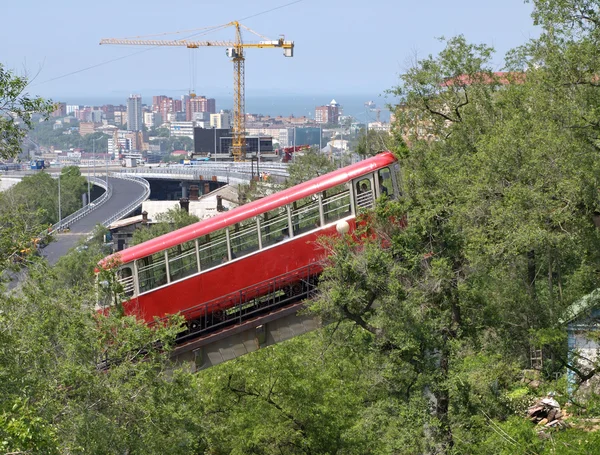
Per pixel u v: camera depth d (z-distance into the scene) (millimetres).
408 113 46688
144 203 149375
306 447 40438
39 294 28531
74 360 28031
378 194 40219
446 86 46156
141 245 40188
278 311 40219
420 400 33875
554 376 35344
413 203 35219
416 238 34250
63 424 26188
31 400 26125
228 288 40312
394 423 34656
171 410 29219
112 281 33375
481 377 33531
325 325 38844
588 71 33281
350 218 40000
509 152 33781
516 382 35281
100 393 27438
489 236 33594
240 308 40438
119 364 31703
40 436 21047
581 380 35062
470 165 36719
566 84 33844
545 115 35312
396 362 34625
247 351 41000
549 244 32688
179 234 40281
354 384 41906
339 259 35000
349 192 40156
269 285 40312
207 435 35531
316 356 40812
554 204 32750
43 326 27422
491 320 34406
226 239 40281
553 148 32906
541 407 37812
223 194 146250
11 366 25547
